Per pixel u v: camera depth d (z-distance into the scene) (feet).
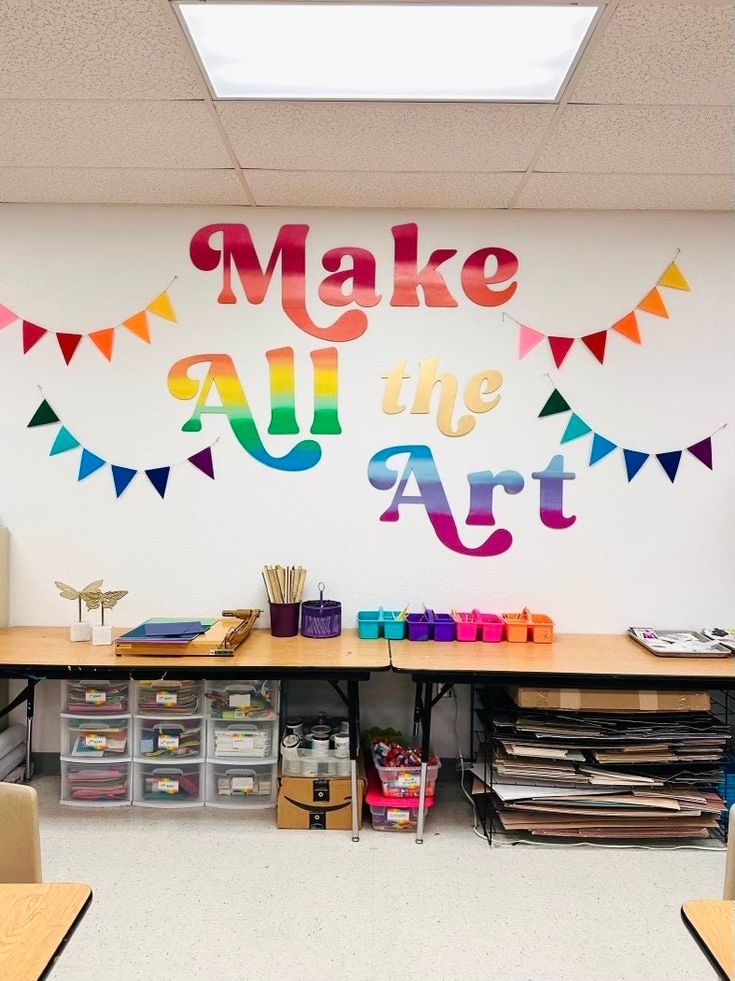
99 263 10.14
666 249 10.14
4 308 10.18
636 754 8.77
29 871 4.85
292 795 8.93
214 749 9.43
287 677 8.37
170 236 10.14
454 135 7.95
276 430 10.19
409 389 10.19
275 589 9.70
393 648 9.22
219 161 8.67
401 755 9.24
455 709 10.41
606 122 7.63
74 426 10.21
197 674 8.34
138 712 9.35
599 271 10.15
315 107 7.41
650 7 5.84
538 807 8.70
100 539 10.23
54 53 6.55
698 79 6.81
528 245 10.15
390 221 10.13
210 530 10.23
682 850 8.66
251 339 10.18
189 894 7.52
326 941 6.80
